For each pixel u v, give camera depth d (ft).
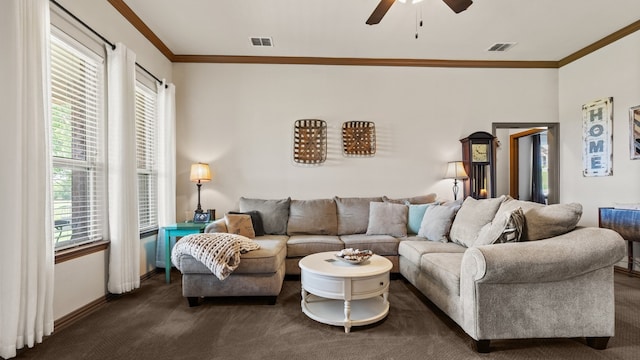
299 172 15.12
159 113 13.33
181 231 11.71
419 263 9.48
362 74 15.35
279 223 13.28
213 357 6.51
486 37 13.21
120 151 9.77
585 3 10.78
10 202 6.11
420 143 15.53
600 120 13.75
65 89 8.37
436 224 11.42
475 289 6.60
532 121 15.85
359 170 15.31
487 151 14.94
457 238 10.43
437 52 14.69
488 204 9.82
